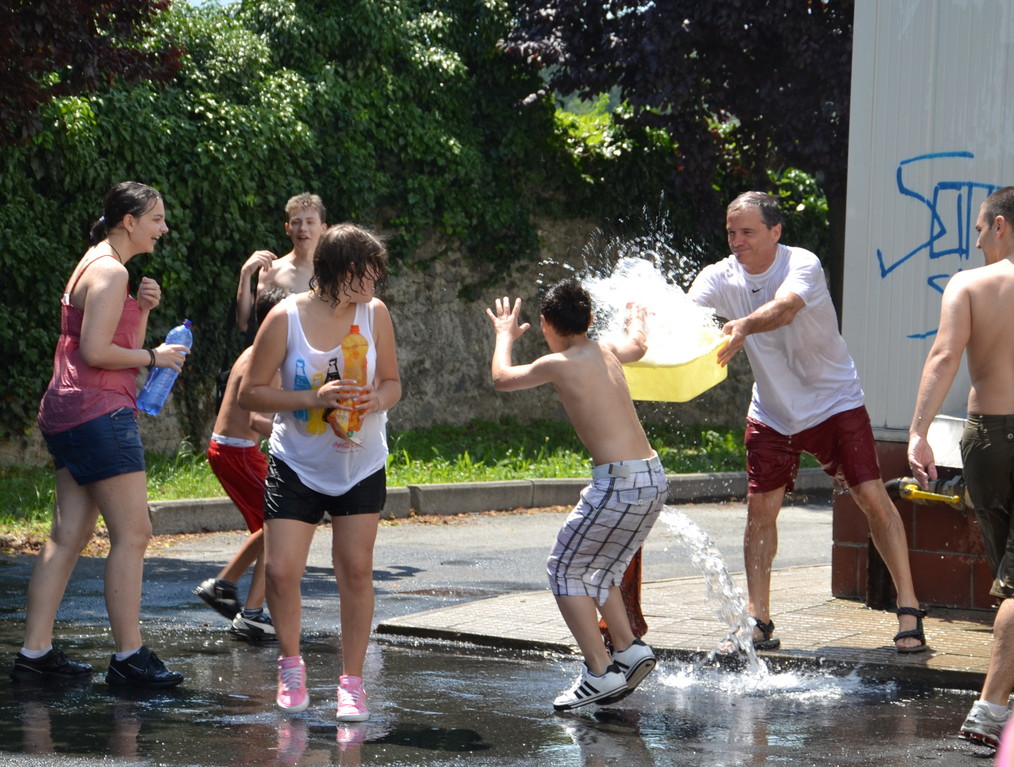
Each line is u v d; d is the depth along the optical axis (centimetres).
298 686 702
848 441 890
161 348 788
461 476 2027
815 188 2959
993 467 704
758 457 910
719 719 705
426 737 648
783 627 953
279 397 679
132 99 2012
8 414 1911
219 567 1312
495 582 1260
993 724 651
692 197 2773
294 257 1150
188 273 2080
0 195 1892
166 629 966
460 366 2505
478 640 916
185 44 2150
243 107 2159
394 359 717
